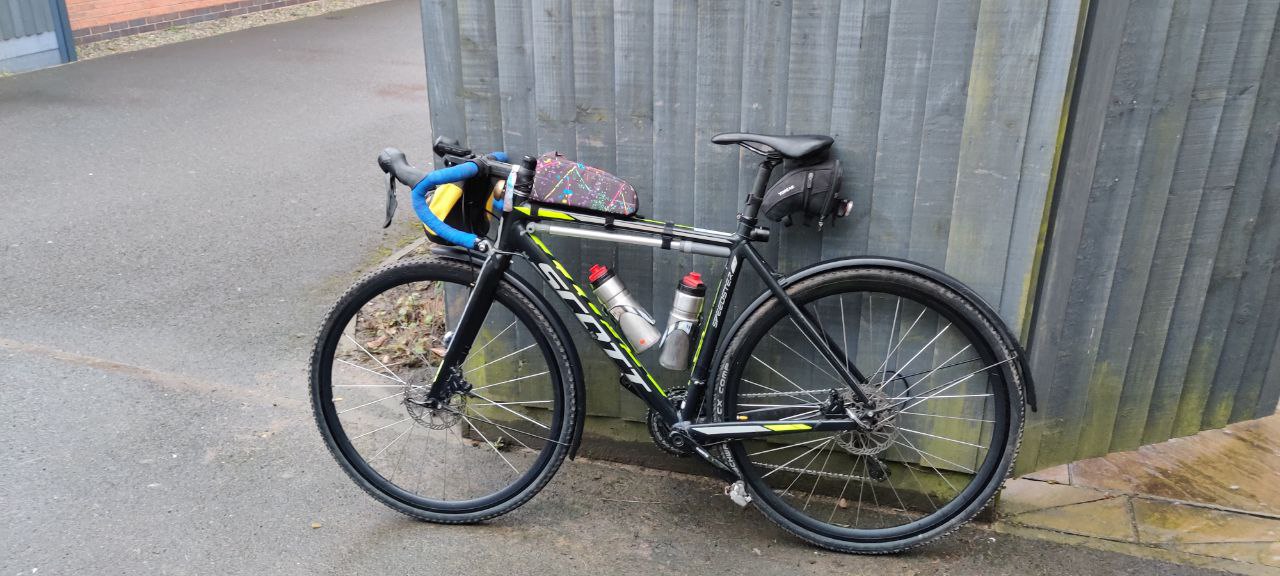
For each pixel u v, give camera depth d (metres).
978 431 2.69
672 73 2.53
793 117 2.48
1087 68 2.31
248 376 3.50
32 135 6.51
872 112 2.42
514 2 2.57
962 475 2.78
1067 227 2.49
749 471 2.66
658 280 2.76
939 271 2.44
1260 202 2.69
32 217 5.02
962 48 2.30
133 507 2.73
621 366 2.60
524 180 2.42
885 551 2.63
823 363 2.75
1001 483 2.57
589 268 2.80
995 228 2.45
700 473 2.99
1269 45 2.44
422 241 4.89
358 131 6.93
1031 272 2.48
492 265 2.51
